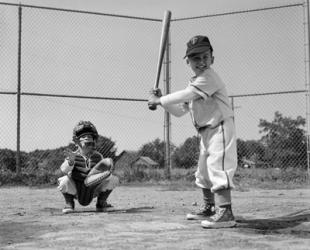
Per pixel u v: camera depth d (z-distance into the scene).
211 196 3.67
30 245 2.69
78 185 4.30
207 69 3.46
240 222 3.56
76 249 2.55
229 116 3.43
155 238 2.86
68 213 4.25
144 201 5.44
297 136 9.26
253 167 9.59
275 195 6.33
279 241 2.75
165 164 9.12
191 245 2.62
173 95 3.51
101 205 4.37
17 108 8.29
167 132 9.13
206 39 3.50
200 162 3.59
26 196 6.32
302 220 3.68
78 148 4.37
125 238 2.87
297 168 9.16
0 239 2.91
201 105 3.45
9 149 8.66
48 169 8.79
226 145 3.37
